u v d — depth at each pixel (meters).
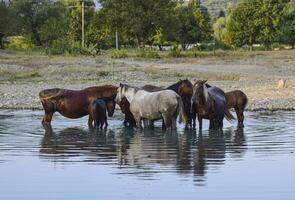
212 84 41.12
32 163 14.69
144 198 11.32
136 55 72.25
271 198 11.28
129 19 94.25
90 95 22.61
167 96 20.94
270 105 29.17
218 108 21.39
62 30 101.19
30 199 11.37
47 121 22.69
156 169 13.83
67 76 45.72
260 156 15.49
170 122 21.06
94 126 22.08
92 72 46.94
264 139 18.66
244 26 114.06
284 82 38.59
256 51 94.00
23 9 109.88
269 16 113.62
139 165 14.33
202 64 61.81
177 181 12.56
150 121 21.91
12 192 11.84
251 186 12.12
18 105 29.64
